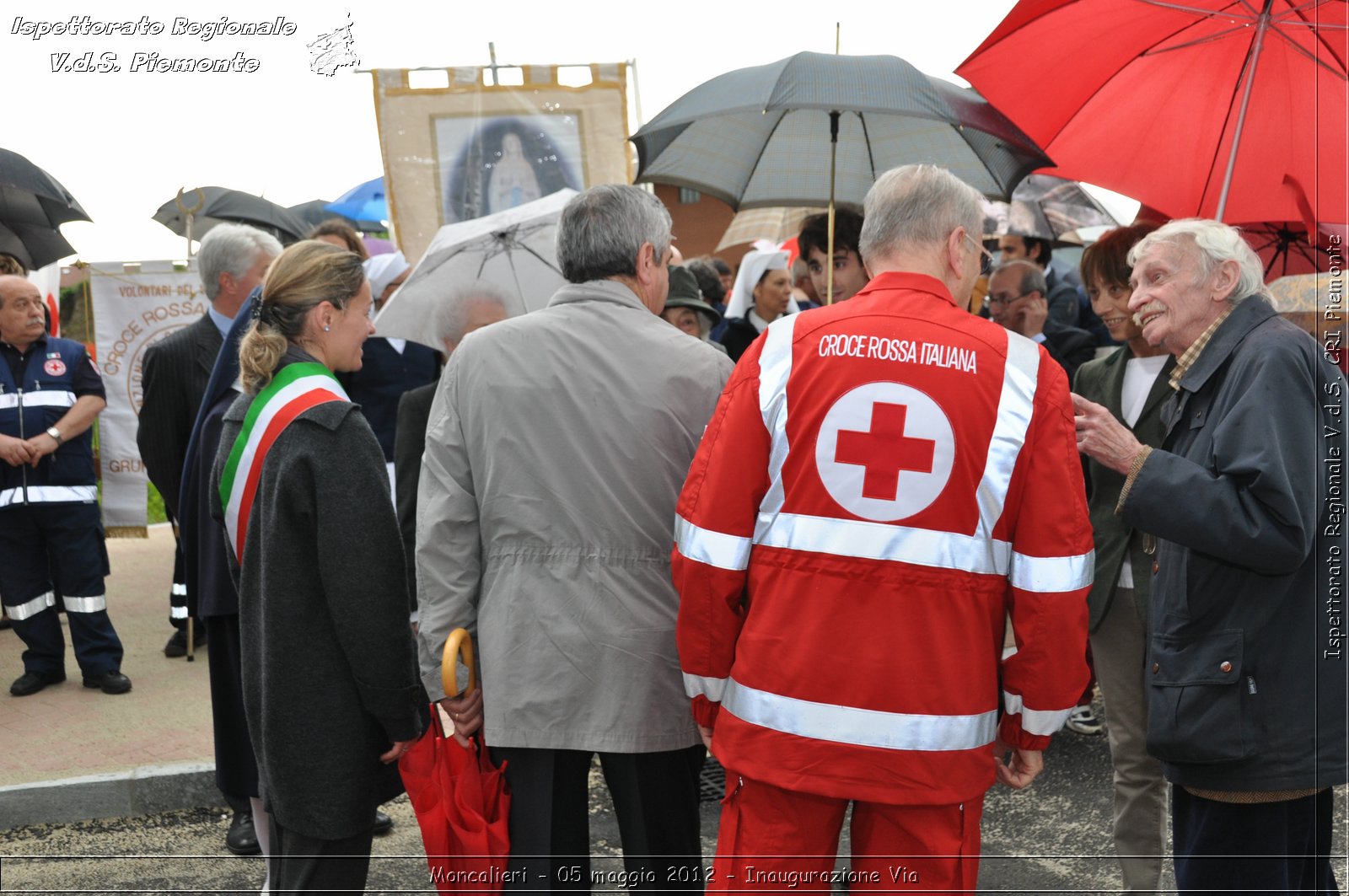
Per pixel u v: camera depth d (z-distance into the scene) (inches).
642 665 97.5
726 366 102.1
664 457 98.7
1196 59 148.3
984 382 82.9
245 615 101.0
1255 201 147.7
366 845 104.0
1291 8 139.3
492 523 99.3
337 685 98.3
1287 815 97.0
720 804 163.8
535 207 166.9
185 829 158.6
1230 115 147.6
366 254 193.9
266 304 101.0
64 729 185.5
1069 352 184.7
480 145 208.7
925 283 87.0
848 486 82.9
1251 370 94.9
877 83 150.2
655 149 178.2
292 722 97.4
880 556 82.3
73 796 160.6
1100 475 124.5
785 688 84.0
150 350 161.5
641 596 98.0
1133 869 122.9
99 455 257.8
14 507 198.7
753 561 87.4
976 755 84.4
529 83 208.7
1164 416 109.1
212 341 161.8
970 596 83.5
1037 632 84.0
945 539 82.4
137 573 307.4
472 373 100.0
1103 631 124.0
